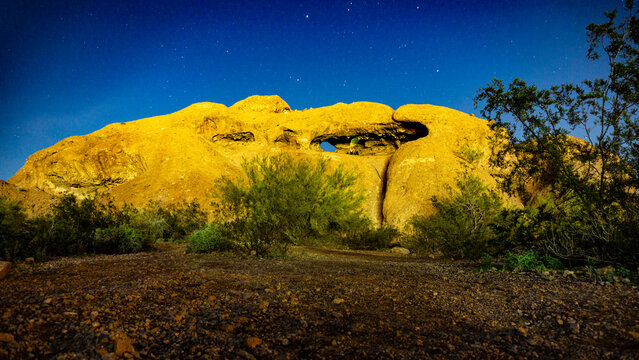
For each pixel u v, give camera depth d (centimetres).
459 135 4428
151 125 5759
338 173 1841
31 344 227
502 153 971
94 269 586
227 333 282
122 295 376
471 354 249
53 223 916
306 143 5450
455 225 1456
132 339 250
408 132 5141
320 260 914
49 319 276
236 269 658
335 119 5525
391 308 378
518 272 638
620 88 772
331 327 310
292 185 1455
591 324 295
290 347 262
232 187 1532
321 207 1606
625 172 762
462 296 432
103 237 1016
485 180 3503
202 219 2297
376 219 3803
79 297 354
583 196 771
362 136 5438
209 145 5662
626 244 621
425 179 3797
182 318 313
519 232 858
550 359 234
